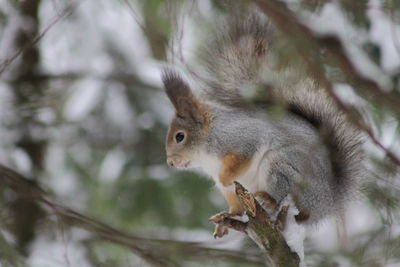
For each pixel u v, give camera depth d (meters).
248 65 9.38
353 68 6.48
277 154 9.03
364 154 9.30
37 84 14.02
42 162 14.12
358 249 8.71
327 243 10.32
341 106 6.61
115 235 11.64
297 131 9.09
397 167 7.73
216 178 9.75
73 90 14.37
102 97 14.45
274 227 7.71
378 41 8.28
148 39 7.57
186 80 10.38
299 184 8.84
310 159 8.94
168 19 7.32
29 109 13.77
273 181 9.00
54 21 9.66
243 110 9.61
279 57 6.54
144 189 13.80
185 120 9.95
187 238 13.41
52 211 11.87
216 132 9.65
